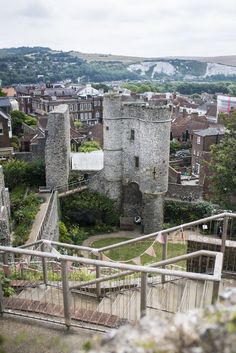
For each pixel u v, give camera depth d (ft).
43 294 24.02
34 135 145.18
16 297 22.95
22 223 73.56
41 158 119.85
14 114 182.29
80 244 92.84
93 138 176.35
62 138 101.19
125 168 106.42
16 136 155.22
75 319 19.54
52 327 19.22
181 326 9.32
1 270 25.18
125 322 19.17
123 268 17.47
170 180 127.54
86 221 105.19
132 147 103.09
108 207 104.53
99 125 191.42
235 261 25.27
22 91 329.52
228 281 24.67
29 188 105.09
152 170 98.27
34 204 86.28
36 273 29.04
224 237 25.18
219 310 9.64
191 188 110.73
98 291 24.72
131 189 108.99
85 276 30.25
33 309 20.34
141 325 9.78
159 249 63.62
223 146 91.30
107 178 106.63
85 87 328.70
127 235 100.22
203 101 351.46
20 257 43.50
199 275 16.63
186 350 8.73
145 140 97.25
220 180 90.58
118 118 101.55
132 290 24.57
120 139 103.76
